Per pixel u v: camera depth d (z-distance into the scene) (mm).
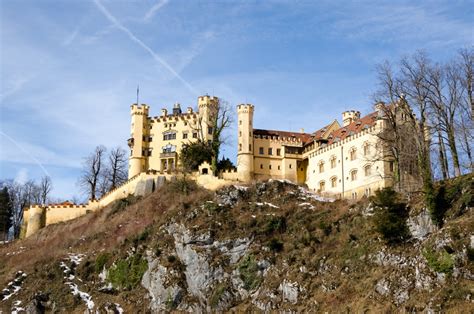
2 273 86625
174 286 69562
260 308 63375
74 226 101438
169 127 115500
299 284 62969
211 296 67688
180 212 81000
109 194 109750
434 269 52938
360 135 93938
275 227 74125
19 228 130125
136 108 116375
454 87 73938
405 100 75625
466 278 50375
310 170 106312
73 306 73438
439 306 49156
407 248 58531
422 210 60062
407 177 77750
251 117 113250
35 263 85625
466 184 59500
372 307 54469
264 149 113188
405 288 53938
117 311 70500
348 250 64375
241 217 77250
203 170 102250
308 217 75125
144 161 114875
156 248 75875
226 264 70625
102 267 79312
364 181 91188
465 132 73188
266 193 84875
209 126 112688
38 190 136750
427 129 76250
